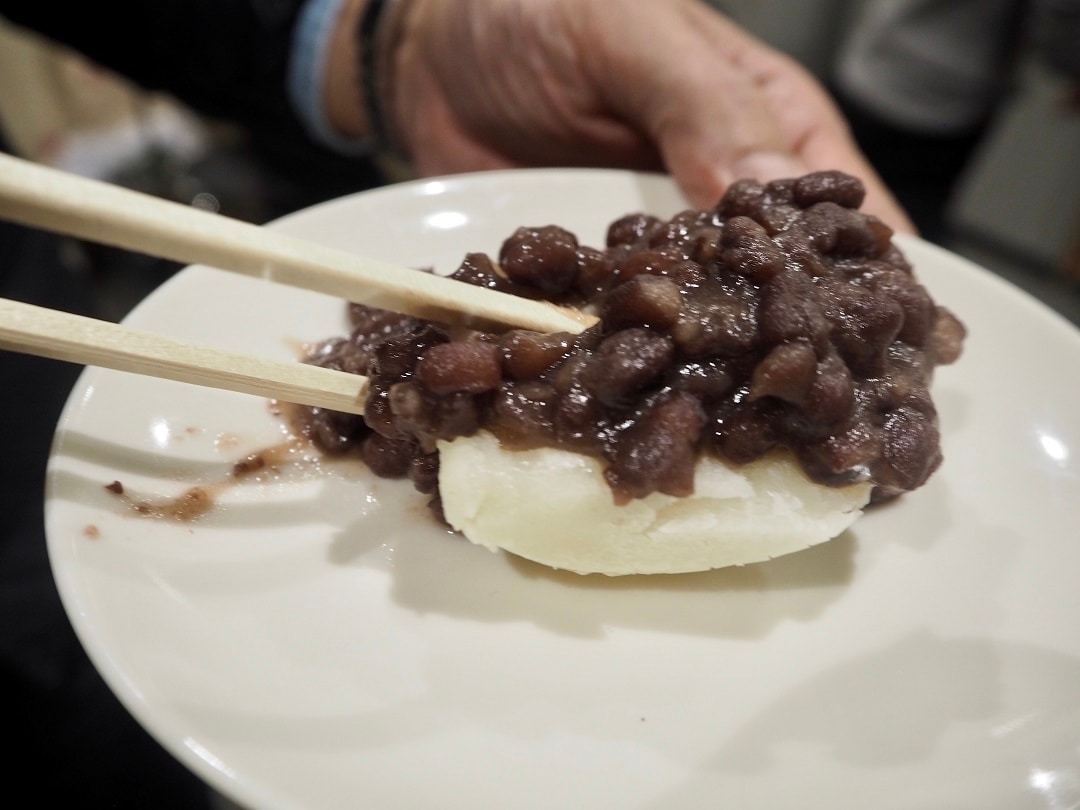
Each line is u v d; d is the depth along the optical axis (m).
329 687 0.15
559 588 0.17
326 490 0.18
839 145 0.26
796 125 0.26
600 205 0.23
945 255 0.22
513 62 0.27
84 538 0.16
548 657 0.16
